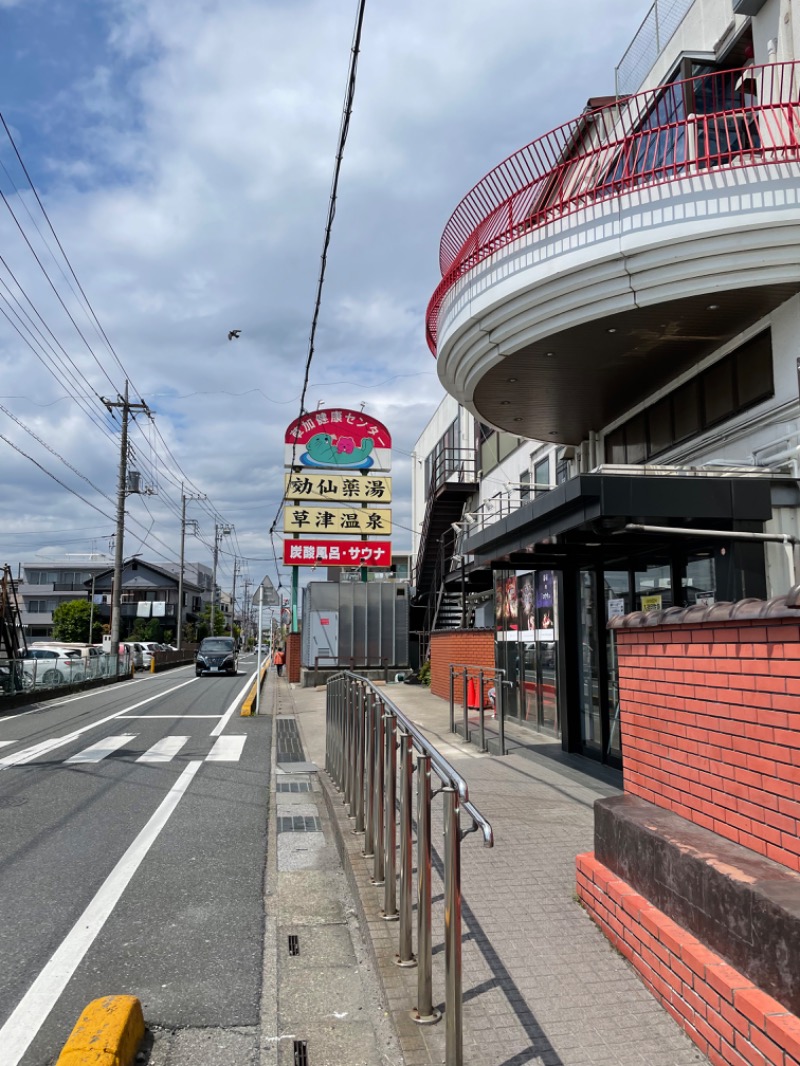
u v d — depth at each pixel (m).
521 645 12.68
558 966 3.73
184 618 76.44
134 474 33.84
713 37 8.99
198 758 10.96
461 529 17.59
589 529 6.87
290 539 29.42
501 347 8.88
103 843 6.54
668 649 3.97
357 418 30.11
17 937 4.54
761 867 3.02
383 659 25.72
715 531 6.51
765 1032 2.53
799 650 2.88
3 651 22.73
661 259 7.34
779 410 7.41
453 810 2.96
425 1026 3.23
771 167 7.00
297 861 6.07
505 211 8.76
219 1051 3.28
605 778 8.20
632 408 10.97
